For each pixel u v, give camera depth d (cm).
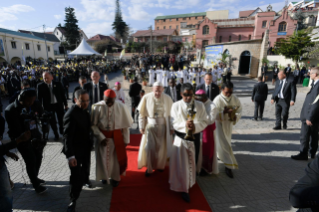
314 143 422
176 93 577
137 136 575
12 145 214
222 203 288
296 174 367
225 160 359
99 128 313
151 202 289
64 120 259
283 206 281
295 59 1991
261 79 714
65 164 404
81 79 527
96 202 290
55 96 526
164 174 372
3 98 1230
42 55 3347
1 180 210
